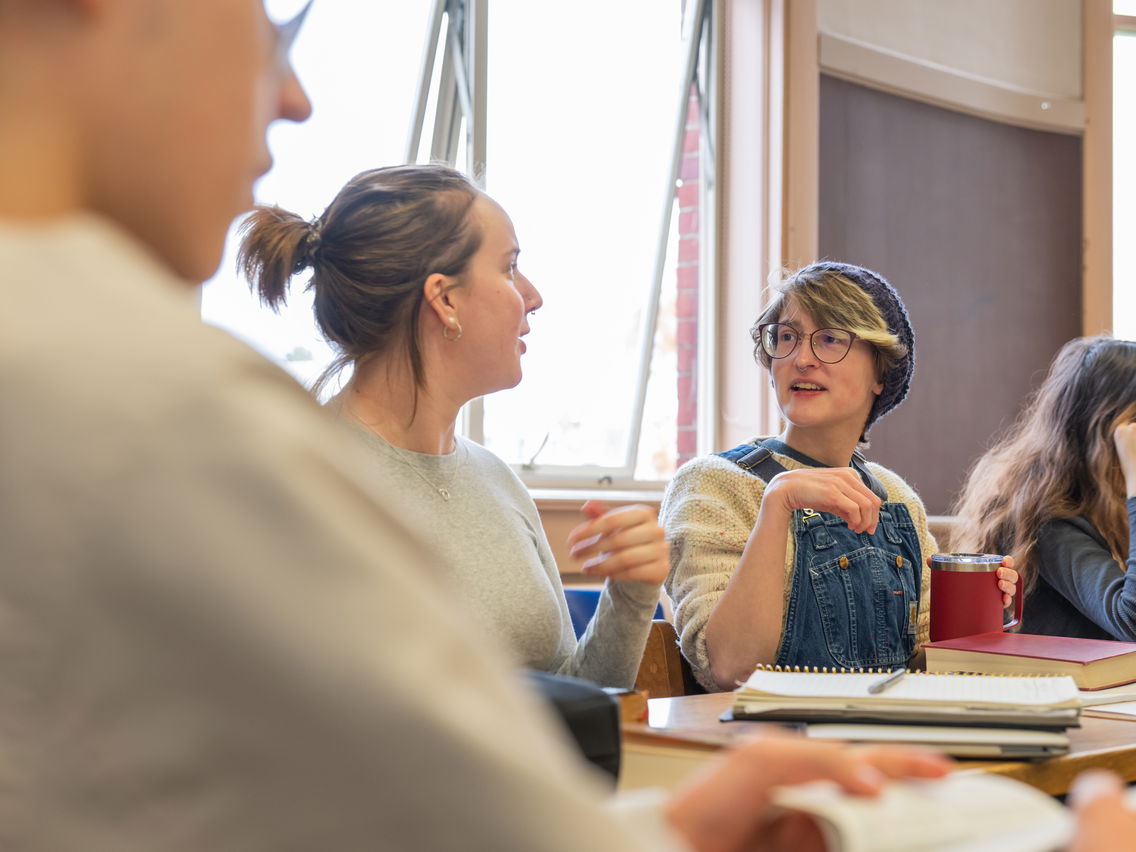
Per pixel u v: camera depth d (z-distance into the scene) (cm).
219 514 31
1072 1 406
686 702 140
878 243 363
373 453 152
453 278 155
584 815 33
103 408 31
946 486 372
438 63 324
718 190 364
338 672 31
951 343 375
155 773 31
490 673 34
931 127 375
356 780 31
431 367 156
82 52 38
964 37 384
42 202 37
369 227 154
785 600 186
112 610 31
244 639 31
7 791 31
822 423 198
